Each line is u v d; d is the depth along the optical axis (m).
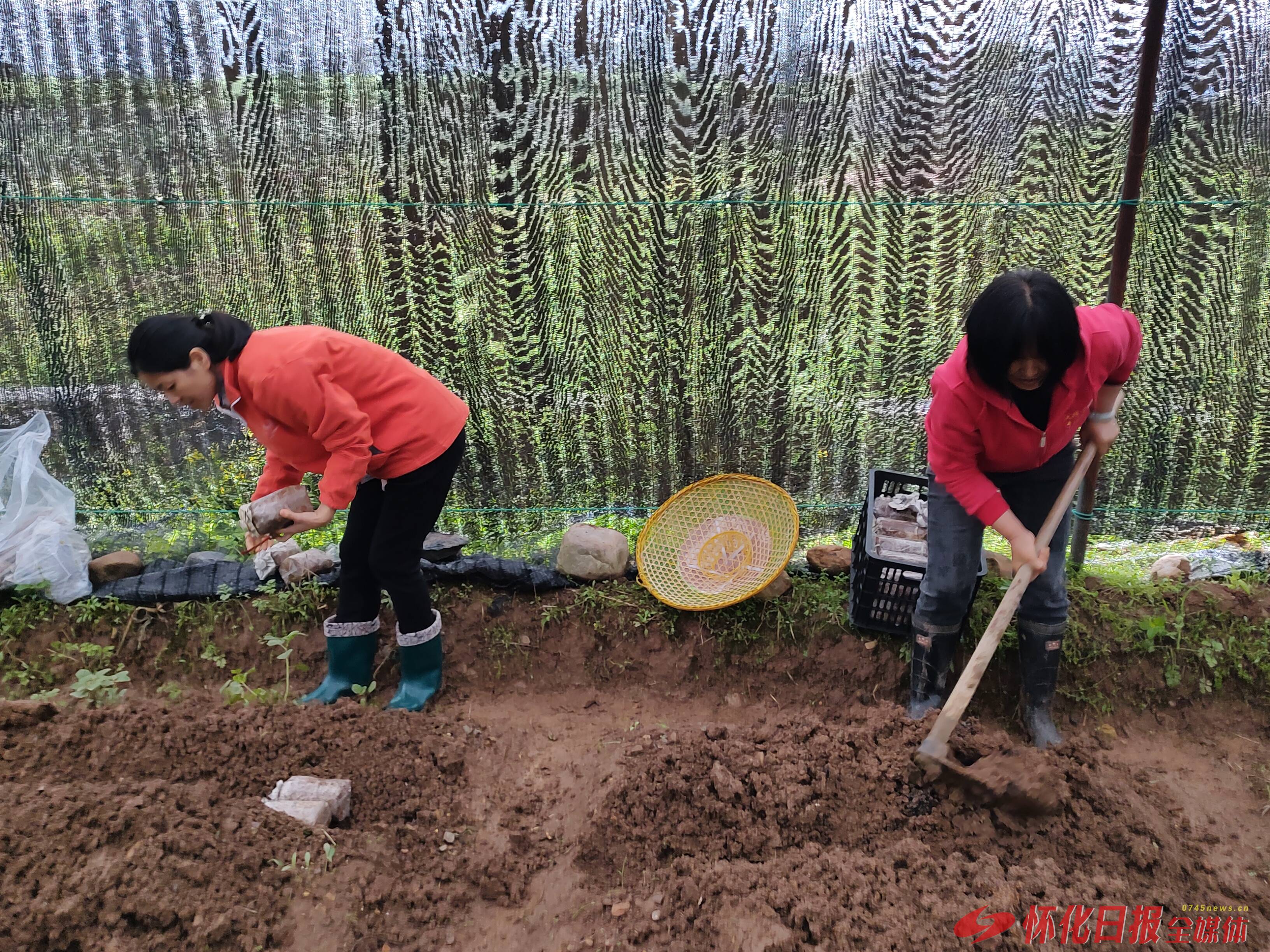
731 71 2.98
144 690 3.25
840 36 2.94
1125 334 2.20
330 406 2.36
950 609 2.75
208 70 3.03
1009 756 2.42
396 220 3.17
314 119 3.07
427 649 3.00
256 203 3.17
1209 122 2.95
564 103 3.03
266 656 3.26
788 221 3.14
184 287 3.29
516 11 2.93
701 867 2.33
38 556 3.29
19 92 3.05
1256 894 2.28
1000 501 2.32
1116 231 3.03
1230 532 3.52
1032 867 2.29
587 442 3.51
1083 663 3.12
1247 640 3.12
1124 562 3.55
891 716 2.64
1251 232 3.03
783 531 3.31
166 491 3.67
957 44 2.93
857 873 2.22
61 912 1.90
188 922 1.98
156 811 2.17
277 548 3.44
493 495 3.60
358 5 2.96
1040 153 3.03
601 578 3.39
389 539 2.71
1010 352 1.86
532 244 3.19
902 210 3.12
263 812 2.30
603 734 3.06
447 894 2.28
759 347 3.33
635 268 3.21
